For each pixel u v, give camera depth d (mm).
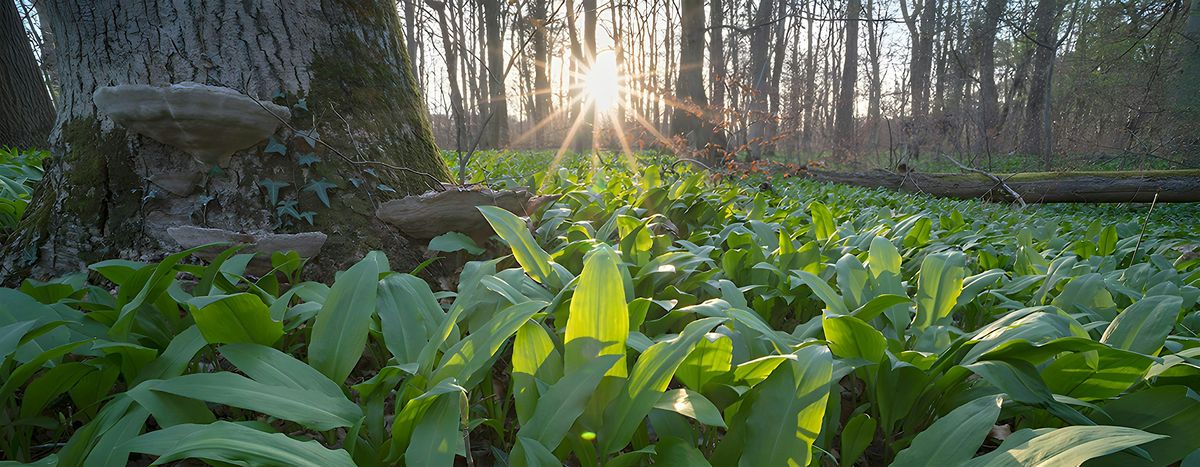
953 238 3672
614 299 1419
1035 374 1506
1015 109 25344
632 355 1897
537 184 4512
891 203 7855
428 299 1893
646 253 2602
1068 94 20281
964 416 1282
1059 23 19062
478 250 2621
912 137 20969
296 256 2166
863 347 1663
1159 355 1738
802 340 1880
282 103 2414
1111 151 16188
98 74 2340
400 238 2617
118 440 1229
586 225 2992
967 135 18719
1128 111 15062
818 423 1279
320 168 2469
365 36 2789
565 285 2016
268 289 2111
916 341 1921
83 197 2328
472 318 1944
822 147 29359
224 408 1820
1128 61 14953
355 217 2504
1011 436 1186
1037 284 2730
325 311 1626
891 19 12859
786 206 5449
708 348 1470
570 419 1254
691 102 11508
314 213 2428
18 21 7773
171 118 2117
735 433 1413
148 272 1768
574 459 1771
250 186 2369
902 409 1690
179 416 1286
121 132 2328
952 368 1625
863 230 3648
